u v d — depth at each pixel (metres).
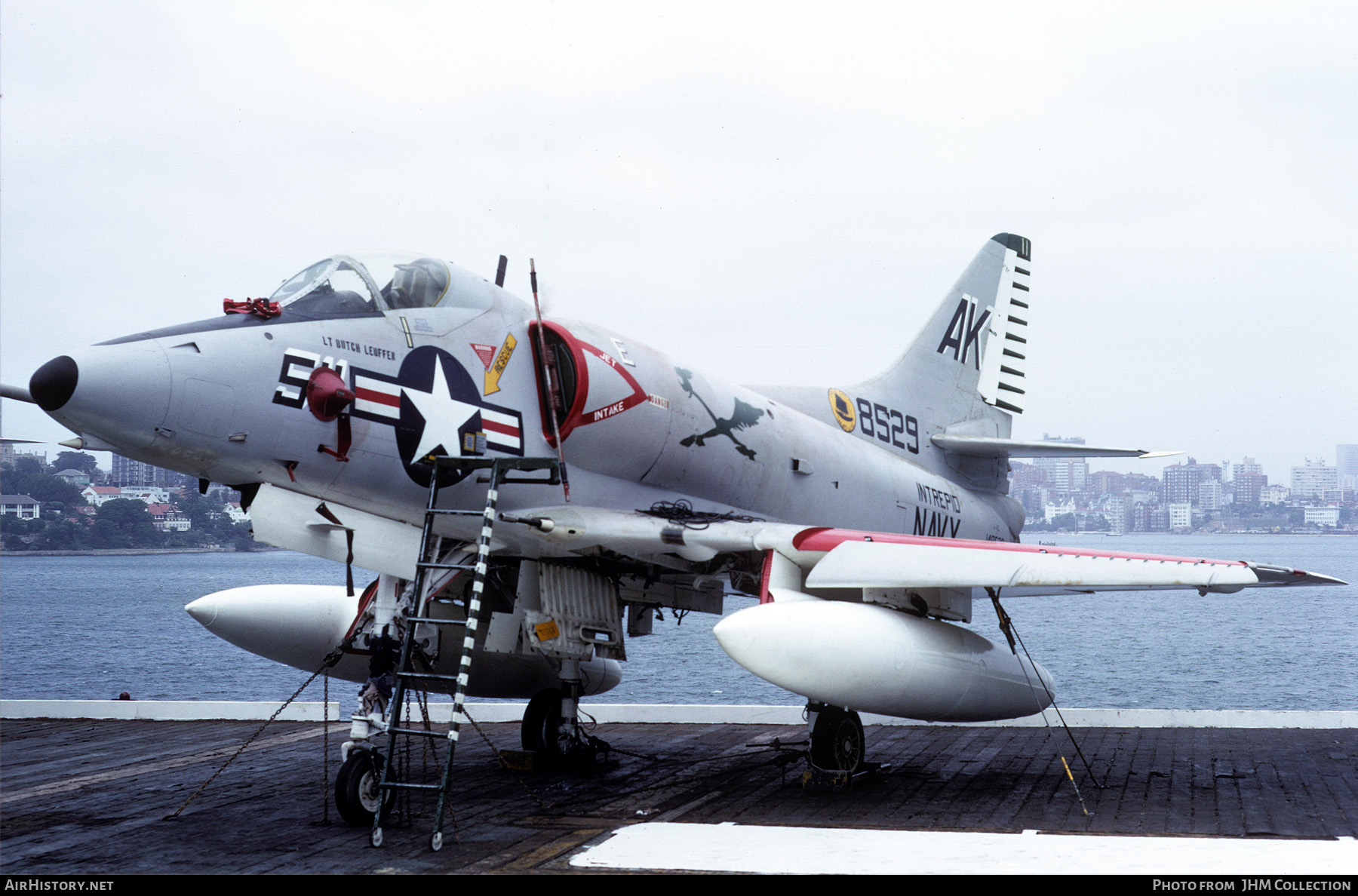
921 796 8.29
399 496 7.81
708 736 11.52
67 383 6.41
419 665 8.47
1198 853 6.34
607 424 8.71
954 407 13.27
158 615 64.88
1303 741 10.93
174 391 6.69
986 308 13.75
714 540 8.58
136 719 12.43
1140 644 48.78
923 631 8.50
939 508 12.39
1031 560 7.96
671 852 6.44
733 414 9.88
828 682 7.79
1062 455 12.45
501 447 8.20
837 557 8.32
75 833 6.94
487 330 8.38
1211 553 159.50
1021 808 7.82
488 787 8.64
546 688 10.27
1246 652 45.19
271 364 7.10
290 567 131.12
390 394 7.61
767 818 7.51
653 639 55.59
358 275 7.96
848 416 11.74
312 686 35.12
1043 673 9.55
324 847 6.57
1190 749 10.46
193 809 7.70
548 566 8.98
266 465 7.21
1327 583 8.77
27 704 12.54
